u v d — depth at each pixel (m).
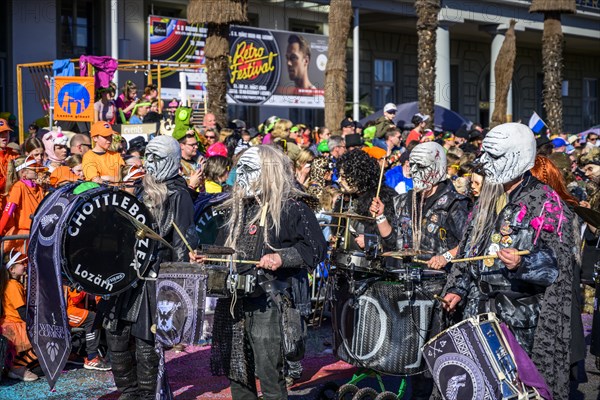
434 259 4.79
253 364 4.77
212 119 12.01
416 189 5.41
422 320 4.86
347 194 5.61
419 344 4.84
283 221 4.69
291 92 20.97
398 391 5.62
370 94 28.27
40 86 16.39
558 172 4.94
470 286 4.69
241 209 4.80
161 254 5.07
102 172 8.23
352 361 4.94
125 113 12.93
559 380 4.31
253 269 4.66
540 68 35.25
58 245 4.83
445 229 5.34
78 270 4.88
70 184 5.25
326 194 8.00
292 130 13.10
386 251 5.31
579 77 37.53
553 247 4.35
